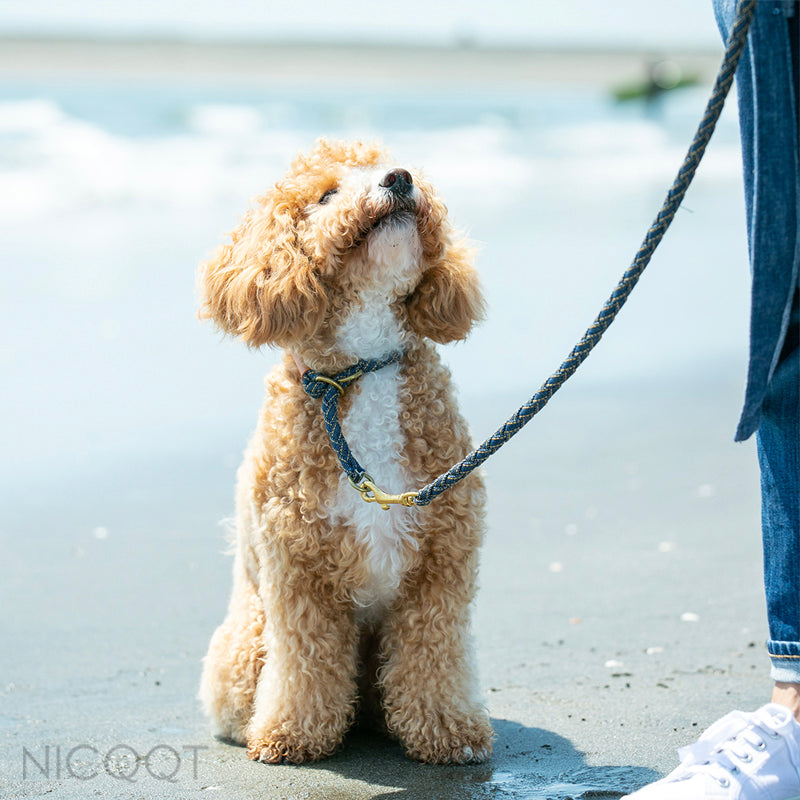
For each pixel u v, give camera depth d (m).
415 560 3.09
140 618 4.32
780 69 2.35
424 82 40.12
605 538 5.23
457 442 3.17
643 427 7.23
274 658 3.19
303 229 3.20
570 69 45.31
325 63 39.16
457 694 3.15
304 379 3.14
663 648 3.92
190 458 6.56
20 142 17.23
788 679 2.50
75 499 5.85
